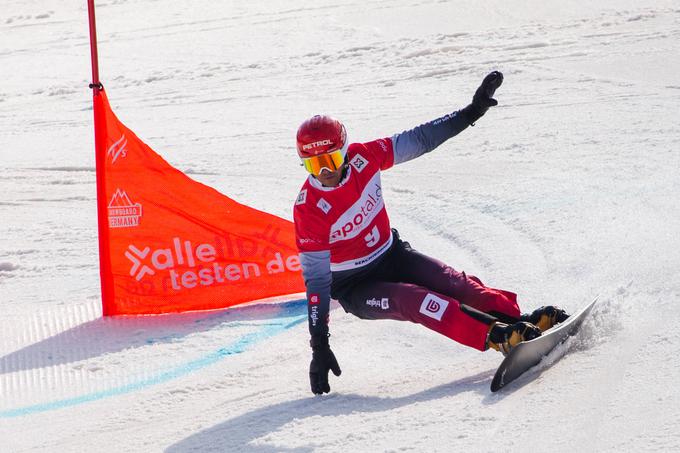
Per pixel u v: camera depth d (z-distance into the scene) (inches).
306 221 535.5
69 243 1018.7
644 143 1138.7
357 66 2060.8
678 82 1519.4
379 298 555.5
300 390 573.3
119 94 2068.2
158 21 3112.7
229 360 665.0
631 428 403.5
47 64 2568.9
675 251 669.3
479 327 518.6
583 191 938.7
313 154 517.3
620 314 557.3
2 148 1619.1
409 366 592.7
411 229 938.7
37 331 765.9
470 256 819.4
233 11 3152.1
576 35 2060.8
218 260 788.6
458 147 1270.9
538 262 746.2
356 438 467.8
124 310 789.9
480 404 478.6
